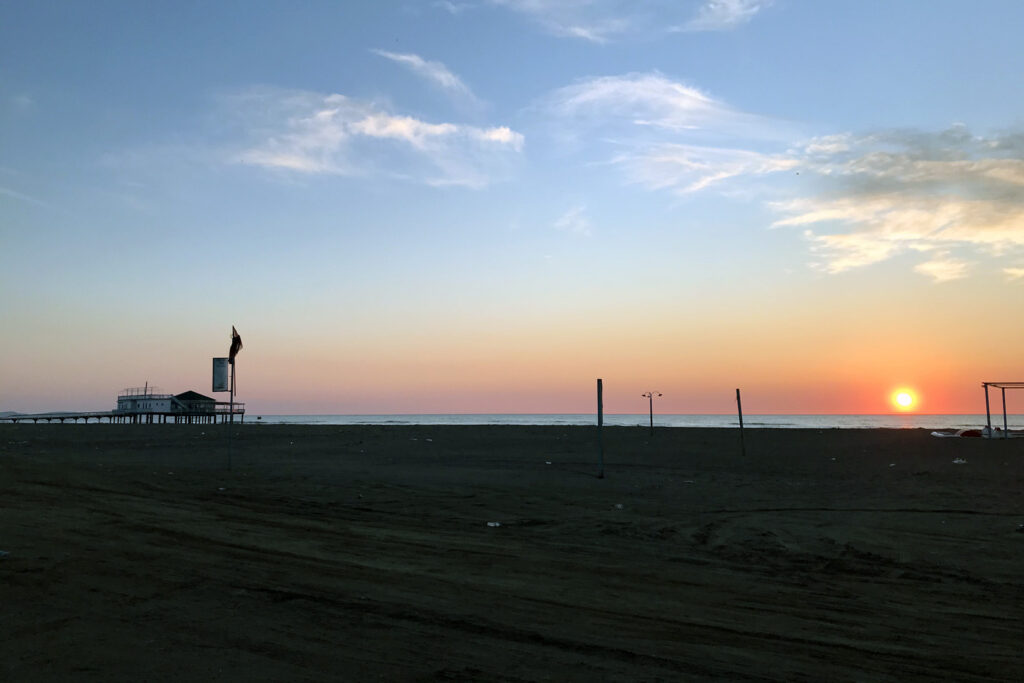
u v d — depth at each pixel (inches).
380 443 1748.3
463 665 268.8
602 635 312.3
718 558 490.0
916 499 775.1
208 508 600.4
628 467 1151.6
